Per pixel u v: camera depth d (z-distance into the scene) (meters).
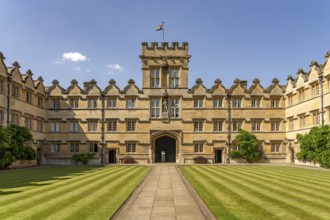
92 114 55.84
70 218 12.36
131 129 55.84
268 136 55.62
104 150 55.38
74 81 56.34
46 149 55.34
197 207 14.87
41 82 54.34
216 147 55.25
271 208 13.98
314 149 43.38
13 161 39.41
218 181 23.77
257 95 56.03
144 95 56.06
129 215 13.42
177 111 56.16
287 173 31.08
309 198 16.22
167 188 20.88
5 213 13.02
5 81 42.28
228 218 12.46
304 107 48.50
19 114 46.00
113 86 56.16
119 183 22.72
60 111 55.91
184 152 55.25
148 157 55.19
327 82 42.16
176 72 56.88
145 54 56.72
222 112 55.78
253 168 39.28
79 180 24.59
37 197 16.56
